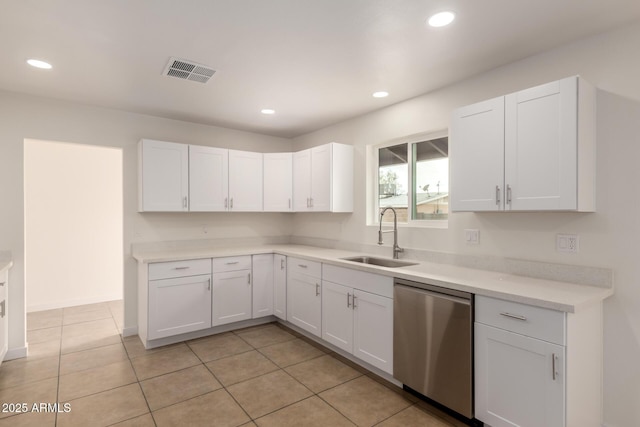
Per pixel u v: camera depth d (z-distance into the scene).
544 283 2.06
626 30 1.92
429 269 2.56
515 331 1.79
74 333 3.61
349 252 3.66
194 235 4.00
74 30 1.99
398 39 2.10
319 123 3.99
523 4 1.74
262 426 2.05
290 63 2.43
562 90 1.88
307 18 1.88
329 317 3.10
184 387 2.50
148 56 2.32
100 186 4.84
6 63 2.41
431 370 2.20
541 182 1.96
